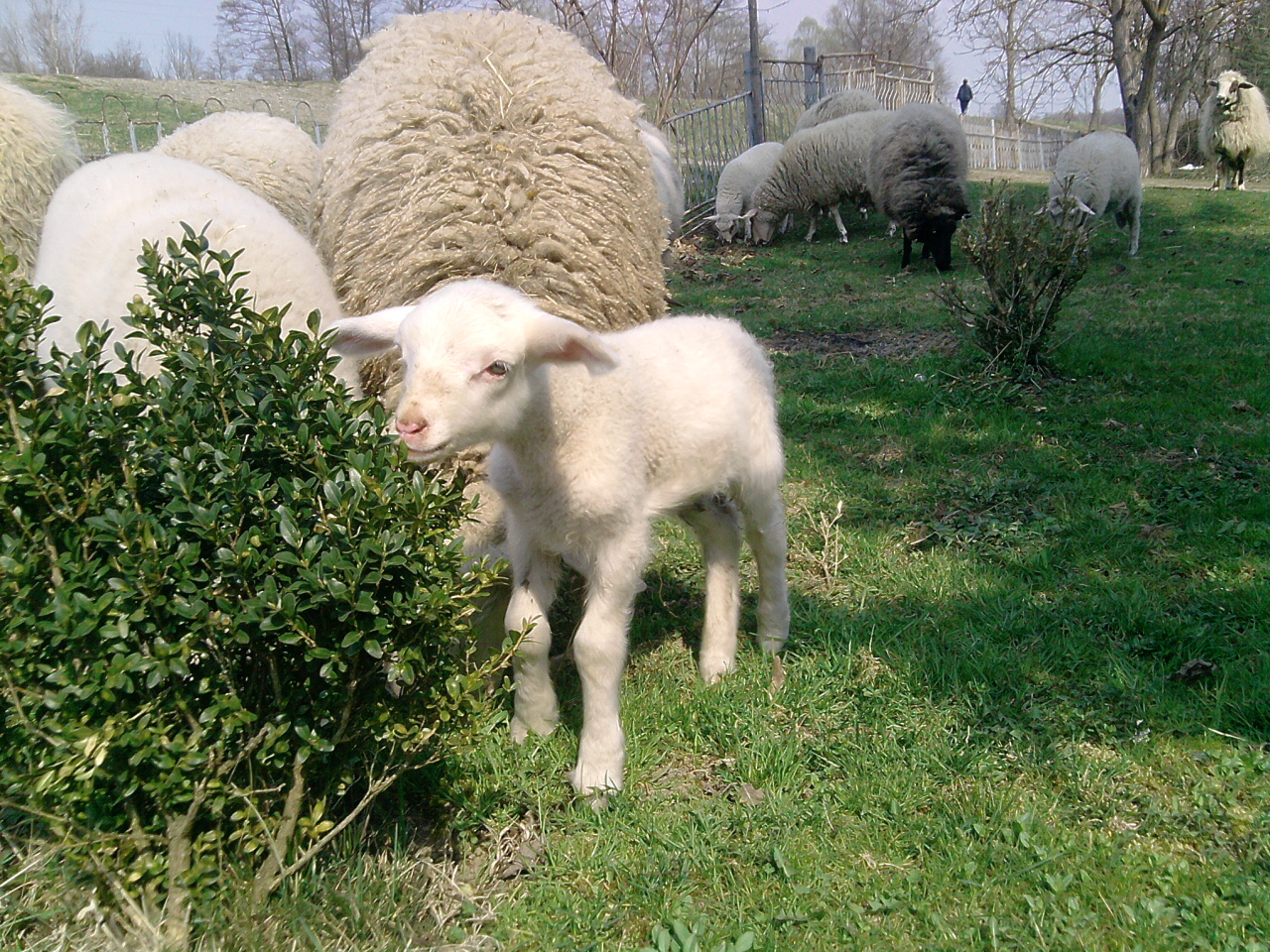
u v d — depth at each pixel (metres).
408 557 0.81
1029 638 1.39
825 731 1.21
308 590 0.78
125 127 6.22
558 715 1.21
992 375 2.51
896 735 1.19
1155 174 11.18
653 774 1.15
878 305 3.58
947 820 1.04
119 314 1.28
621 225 1.44
